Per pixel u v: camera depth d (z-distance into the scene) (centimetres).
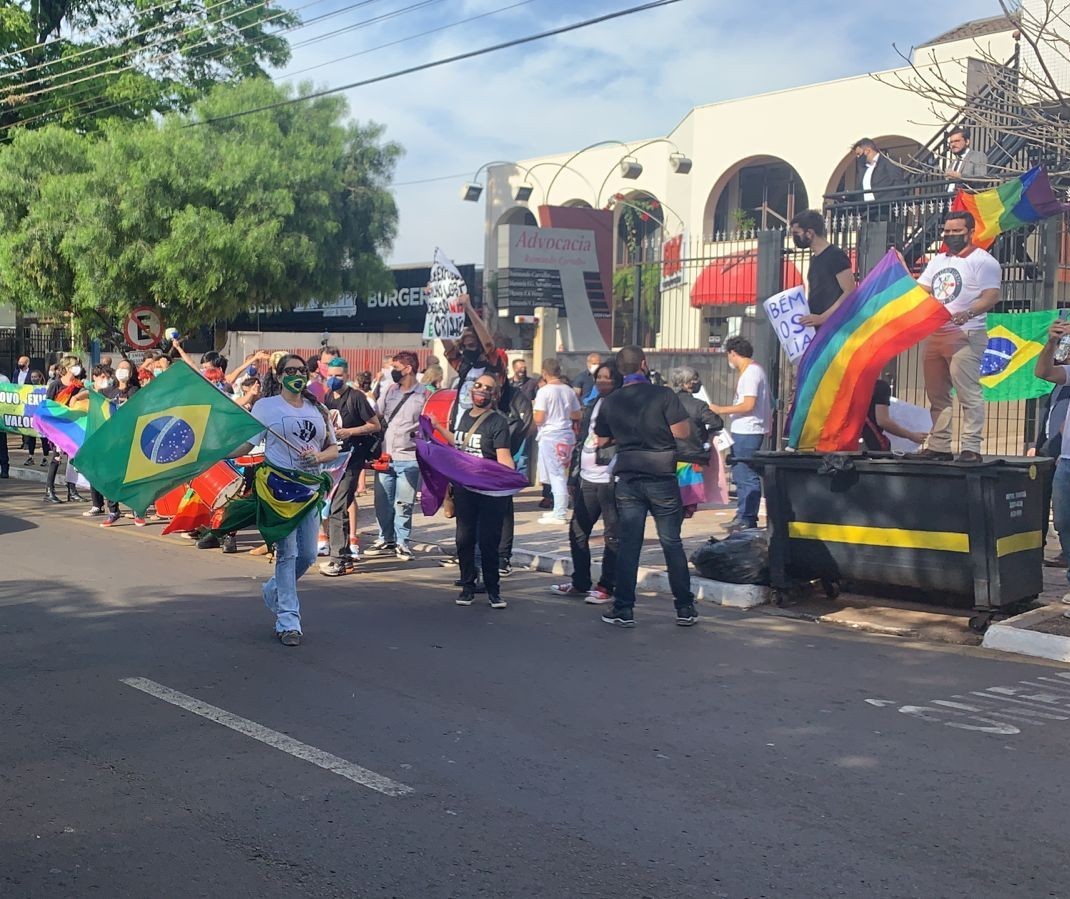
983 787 524
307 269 2150
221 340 2895
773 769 546
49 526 1367
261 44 2862
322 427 798
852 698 671
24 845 449
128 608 891
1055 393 1088
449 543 1230
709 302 2361
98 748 562
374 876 424
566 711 637
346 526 1078
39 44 2672
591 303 2491
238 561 1132
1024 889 420
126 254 2033
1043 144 1083
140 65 2766
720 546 977
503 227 2405
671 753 568
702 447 944
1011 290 1422
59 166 2220
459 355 1128
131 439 805
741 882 423
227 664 726
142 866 431
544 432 1366
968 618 877
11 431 1844
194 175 2059
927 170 1312
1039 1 1691
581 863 438
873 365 895
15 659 728
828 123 2478
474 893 411
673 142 2831
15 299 2339
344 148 2280
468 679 702
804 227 985
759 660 761
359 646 783
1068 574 867
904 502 853
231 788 511
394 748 568
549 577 1080
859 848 454
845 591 970
